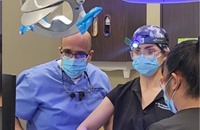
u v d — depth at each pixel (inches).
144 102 61.7
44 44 95.7
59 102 70.0
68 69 68.1
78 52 66.7
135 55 63.0
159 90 60.5
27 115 69.9
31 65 92.5
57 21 42.1
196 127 39.5
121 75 100.2
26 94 69.4
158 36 61.1
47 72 71.1
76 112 69.9
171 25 88.7
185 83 41.1
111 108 65.2
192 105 41.0
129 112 62.2
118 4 93.6
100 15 96.2
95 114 65.6
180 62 41.3
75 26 42.1
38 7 40.5
